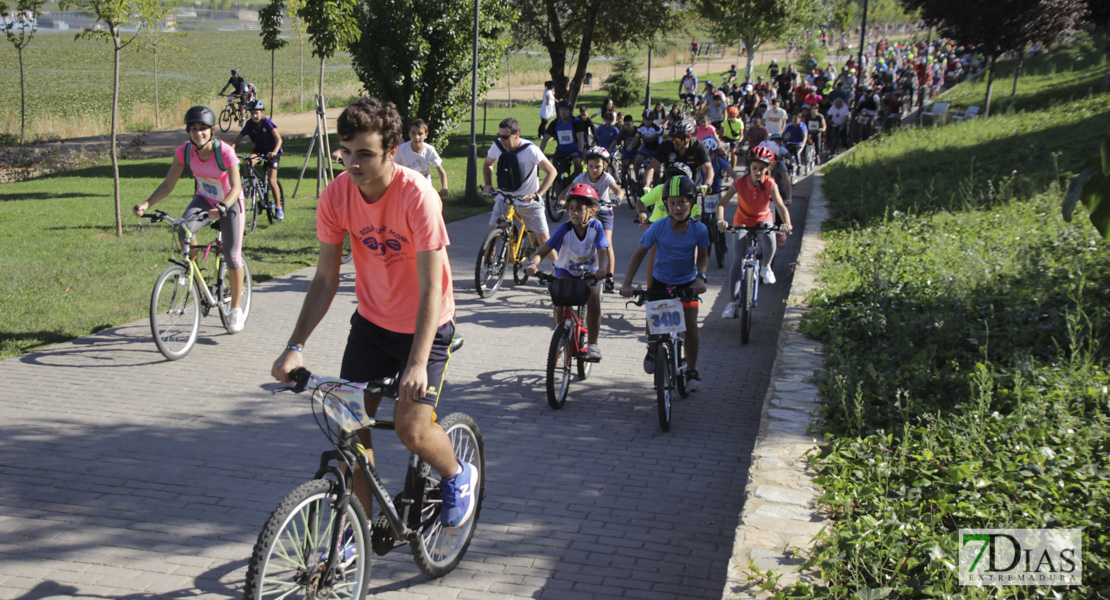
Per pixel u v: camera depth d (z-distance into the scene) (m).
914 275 8.97
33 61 66.50
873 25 104.94
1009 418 4.99
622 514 4.79
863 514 4.07
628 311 9.67
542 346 8.20
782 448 4.95
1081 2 24.14
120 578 4.04
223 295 8.17
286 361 3.42
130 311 8.90
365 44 20.39
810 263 10.70
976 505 4.03
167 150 28.47
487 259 10.07
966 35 24.75
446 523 3.91
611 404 6.66
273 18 18.03
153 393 6.63
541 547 4.41
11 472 5.16
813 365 6.62
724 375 7.39
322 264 3.66
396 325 3.70
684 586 4.07
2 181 21.97
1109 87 25.17
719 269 11.95
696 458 5.61
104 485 5.03
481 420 6.24
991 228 11.09
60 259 11.35
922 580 3.45
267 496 4.94
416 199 3.42
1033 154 16.00
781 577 3.56
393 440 5.74
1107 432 4.80
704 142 12.25
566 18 32.59
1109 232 3.69
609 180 9.61
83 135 32.44
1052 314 6.92
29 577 4.02
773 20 45.28
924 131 23.59
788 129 21.03
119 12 12.48
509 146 10.17
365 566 3.60
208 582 4.03
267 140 14.48
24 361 7.29
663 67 68.19
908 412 5.31
